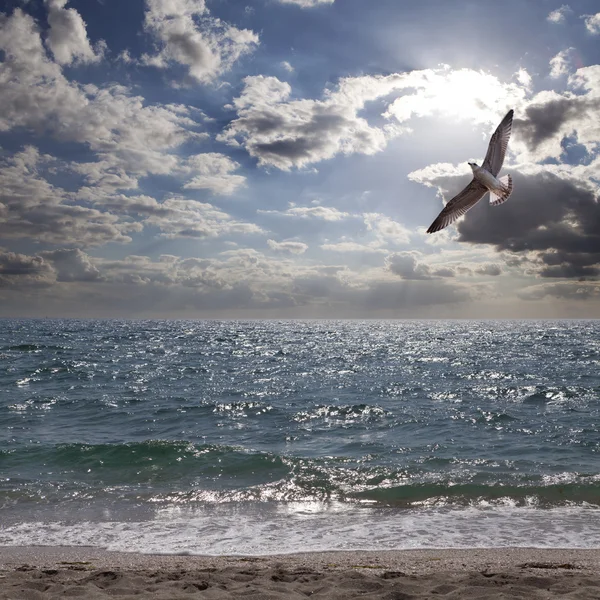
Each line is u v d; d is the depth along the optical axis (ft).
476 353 206.49
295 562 26.32
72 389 100.78
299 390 102.01
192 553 28.04
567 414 77.25
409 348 237.66
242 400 89.20
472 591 20.84
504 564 25.85
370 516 34.88
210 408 79.92
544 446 56.39
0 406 81.00
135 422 70.23
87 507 36.58
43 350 201.67
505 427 67.21
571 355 196.54
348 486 41.75
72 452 51.11
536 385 109.81
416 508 36.65
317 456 51.78
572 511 35.68
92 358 171.01
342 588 21.59
